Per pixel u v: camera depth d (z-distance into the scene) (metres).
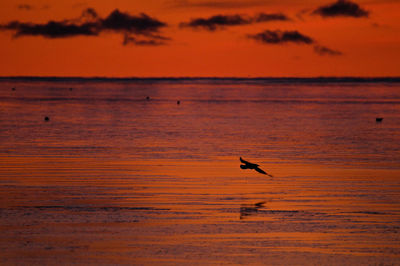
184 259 45.75
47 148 107.69
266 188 71.44
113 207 60.81
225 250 47.66
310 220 56.31
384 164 90.38
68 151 103.88
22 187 70.62
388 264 44.78
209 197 65.94
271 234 51.81
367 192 69.06
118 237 50.69
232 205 62.28
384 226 54.38
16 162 90.38
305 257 46.19
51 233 51.50
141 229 52.97
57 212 58.53
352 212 59.25
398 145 114.88
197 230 52.84
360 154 101.88
